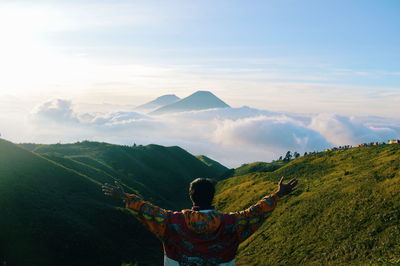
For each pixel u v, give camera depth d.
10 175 61.78
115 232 59.56
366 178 42.78
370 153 63.28
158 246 61.59
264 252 40.12
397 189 34.47
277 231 43.56
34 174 67.31
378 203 34.16
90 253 49.28
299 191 54.22
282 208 49.78
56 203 59.28
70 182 72.88
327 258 30.19
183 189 154.25
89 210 62.28
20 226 47.94
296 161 81.06
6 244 44.38
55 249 46.69
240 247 45.69
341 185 46.22
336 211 38.34
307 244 35.88
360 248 28.33
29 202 54.78
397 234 26.92
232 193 80.00
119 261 50.47
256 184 77.75
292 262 34.03
